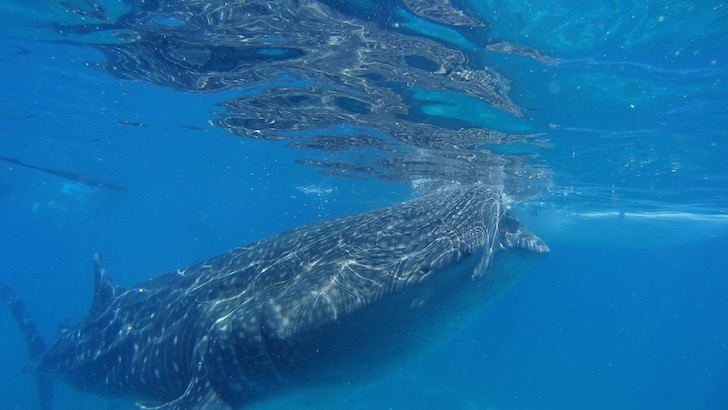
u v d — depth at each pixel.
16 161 24.72
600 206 19.83
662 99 8.42
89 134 18.39
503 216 7.15
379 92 10.03
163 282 7.44
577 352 37.44
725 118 9.06
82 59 10.29
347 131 13.77
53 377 8.89
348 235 6.14
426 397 20.31
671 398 26.86
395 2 6.35
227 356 5.37
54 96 13.57
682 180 14.09
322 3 6.61
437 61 8.08
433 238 5.72
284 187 29.23
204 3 7.00
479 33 6.86
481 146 13.03
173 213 57.59
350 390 5.80
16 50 9.92
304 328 4.94
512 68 7.88
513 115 10.12
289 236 6.74
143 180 31.02
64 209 45.56
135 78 11.32
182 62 9.61
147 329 6.77
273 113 12.89
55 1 7.55
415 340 5.60
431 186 20.20
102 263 8.69
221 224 77.62
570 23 6.31
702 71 7.25
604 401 24.89
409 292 5.06
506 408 21.09
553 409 22.23
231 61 9.30
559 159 13.27
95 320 8.07
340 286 5.16
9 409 20.77
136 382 6.71
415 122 11.83
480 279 5.91
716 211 18.70
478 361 27.78
